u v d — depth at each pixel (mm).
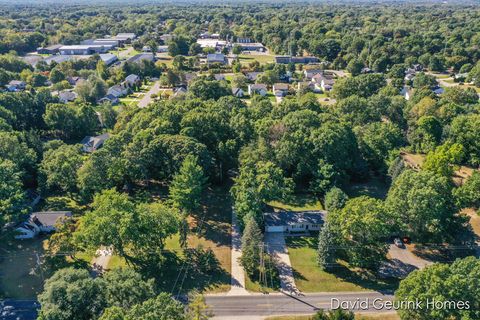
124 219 55250
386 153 88250
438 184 62219
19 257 61844
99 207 59312
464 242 63219
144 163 76812
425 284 45406
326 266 59000
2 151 75938
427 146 94312
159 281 57250
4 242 64938
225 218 72562
